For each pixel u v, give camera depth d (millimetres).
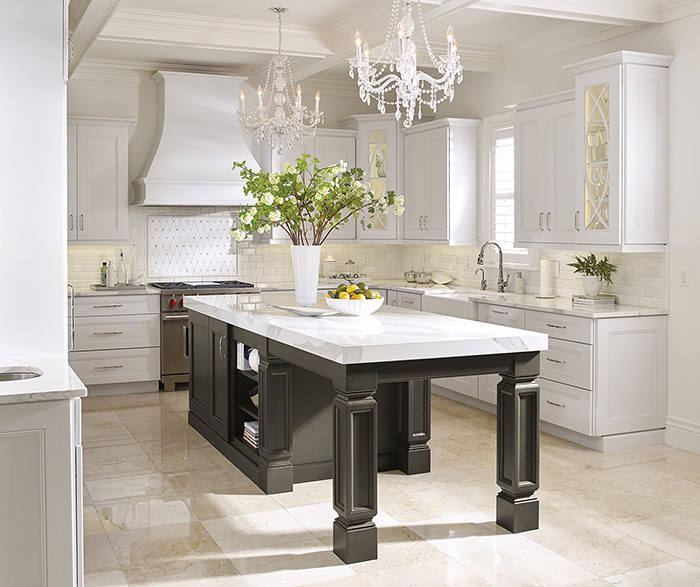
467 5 4824
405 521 3795
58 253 3275
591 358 4941
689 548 3459
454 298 6379
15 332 3236
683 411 5066
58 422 2646
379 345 3201
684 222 4988
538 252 6371
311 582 3133
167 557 3387
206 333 5262
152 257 7383
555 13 4887
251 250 7789
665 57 4980
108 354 6727
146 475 4547
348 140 7672
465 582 3123
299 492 4246
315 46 6121
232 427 4859
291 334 3674
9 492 2609
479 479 4449
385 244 8047
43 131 3225
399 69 3492
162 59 6871
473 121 6992
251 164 7152
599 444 5027
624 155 4926
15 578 2639
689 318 4988
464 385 6348
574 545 3494
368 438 3312
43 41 3199
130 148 7184
